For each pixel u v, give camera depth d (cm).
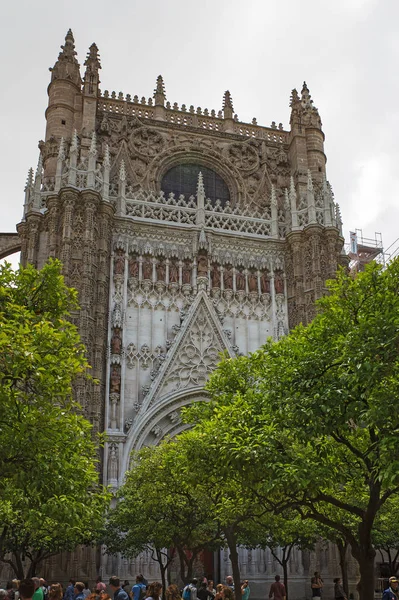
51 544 2620
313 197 4409
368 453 1520
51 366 1467
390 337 1502
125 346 3834
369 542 1502
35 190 4025
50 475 1427
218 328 3994
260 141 4909
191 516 2542
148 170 4500
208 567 3759
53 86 4491
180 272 4141
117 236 4081
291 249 4375
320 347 1738
